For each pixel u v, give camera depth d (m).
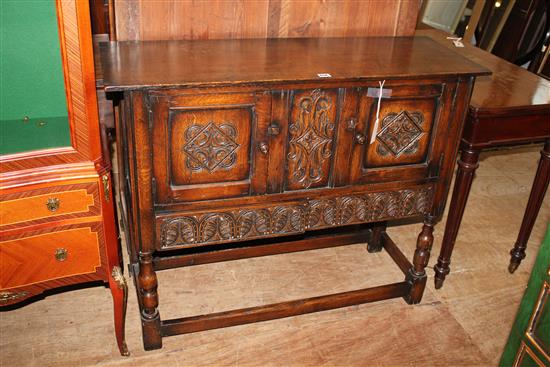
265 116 1.86
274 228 2.11
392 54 2.17
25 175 1.76
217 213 2.00
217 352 2.25
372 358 2.28
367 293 2.47
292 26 2.31
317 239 2.79
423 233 2.41
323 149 2.01
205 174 1.91
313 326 2.42
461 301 2.64
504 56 4.49
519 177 3.80
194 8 2.14
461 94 2.08
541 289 1.55
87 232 1.92
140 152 1.79
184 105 1.76
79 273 1.99
